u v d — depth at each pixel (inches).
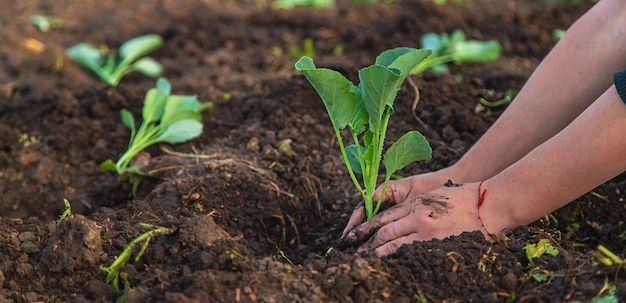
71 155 100.8
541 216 84.6
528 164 84.0
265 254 90.2
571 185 83.0
